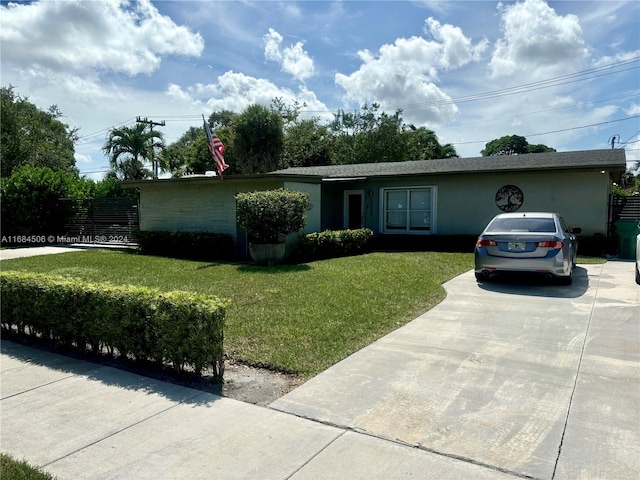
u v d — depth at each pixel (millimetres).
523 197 13555
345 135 40312
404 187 15484
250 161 27688
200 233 13055
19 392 3773
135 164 27469
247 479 2490
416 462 2643
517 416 3209
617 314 5980
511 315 6012
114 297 4488
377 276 8523
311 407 3395
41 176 18156
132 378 4078
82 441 2936
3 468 2596
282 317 5730
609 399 3467
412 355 4496
